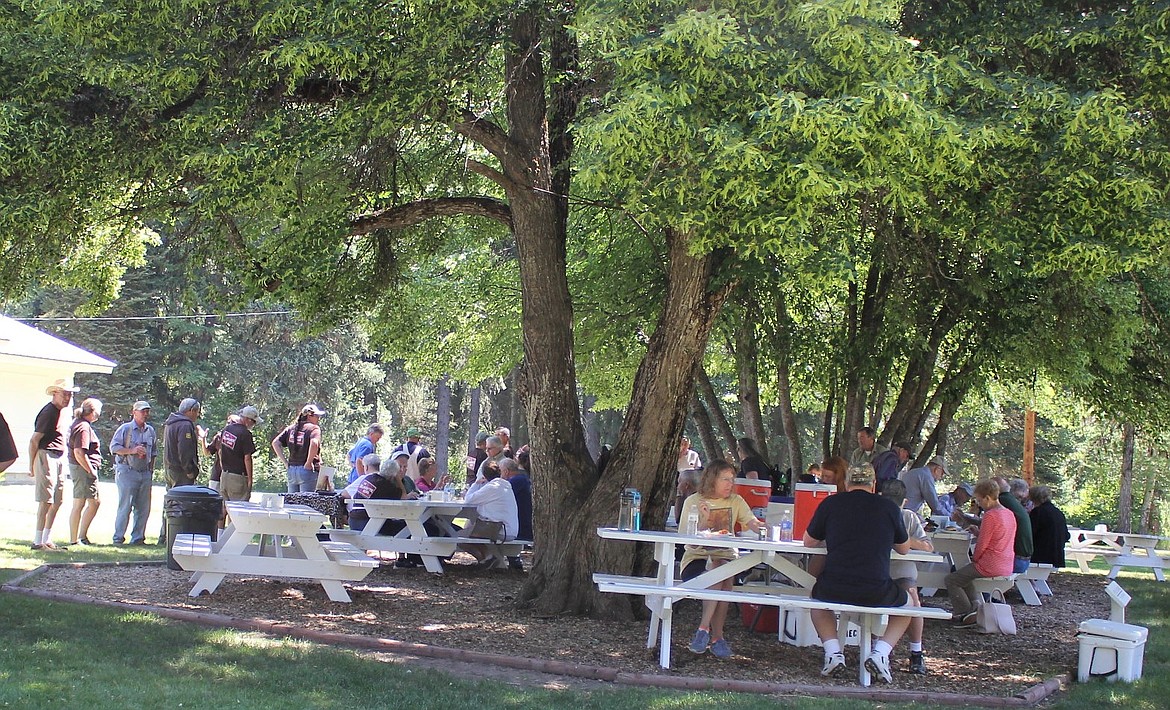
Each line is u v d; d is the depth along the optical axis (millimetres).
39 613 7676
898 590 7207
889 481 11047
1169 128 8188
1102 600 13117
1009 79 7512
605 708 5945
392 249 12633
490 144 9578
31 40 8406
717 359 18328
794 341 14688
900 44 6805
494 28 8938
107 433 39594
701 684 6789
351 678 6250
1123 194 7555
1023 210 8234
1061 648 9102
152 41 8219
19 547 11852
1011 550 10008
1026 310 13008
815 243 7781
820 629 7410
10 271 9758
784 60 6918
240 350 39719
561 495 9461
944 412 15672
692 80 6844
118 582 9695
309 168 9250
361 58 8180
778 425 35500
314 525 9086
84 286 11719
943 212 8695
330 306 12188
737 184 6621
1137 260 7668
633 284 14023
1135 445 31328
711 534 7680
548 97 9828
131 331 39250
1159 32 7539
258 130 8164
